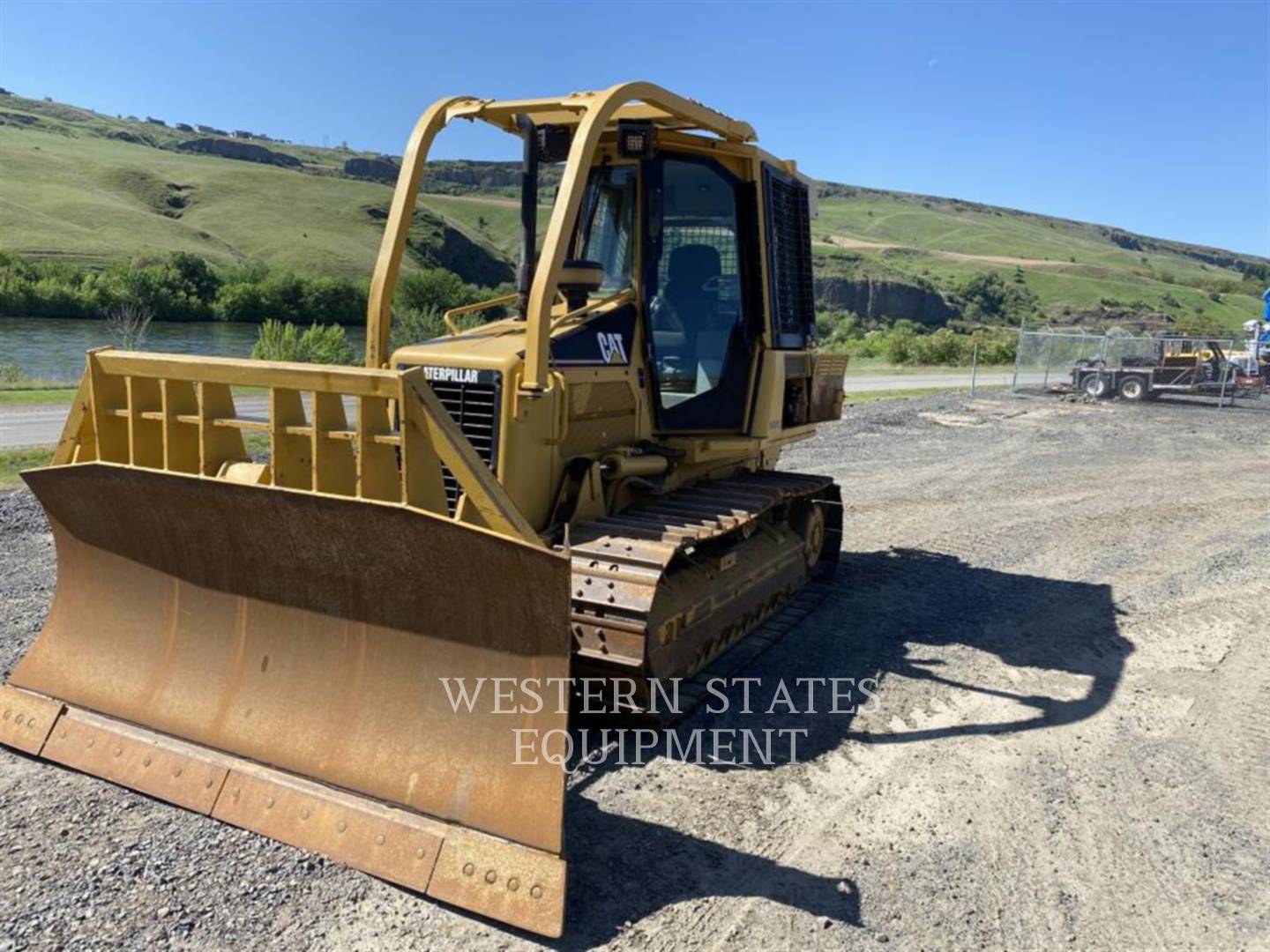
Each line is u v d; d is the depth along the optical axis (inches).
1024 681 214.1
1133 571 311.6
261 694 150.3
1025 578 299.7
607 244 211.3
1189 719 195.9
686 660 186.2
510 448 170.7
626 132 190.9
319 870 129.7
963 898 132.0
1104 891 135.3
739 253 228.1
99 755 152.6
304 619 149.7
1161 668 224.8
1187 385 909.2
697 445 217.0
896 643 235.3
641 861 137.2
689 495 211.9
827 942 121.2
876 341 1833.2
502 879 122.3
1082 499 431.5
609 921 123.3
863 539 346.3
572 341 187.0
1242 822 155.6
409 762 136.7
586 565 163.9
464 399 174.2
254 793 140.3
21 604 229.8
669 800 154.7
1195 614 266.8
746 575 214.8
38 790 148.1
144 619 163.0
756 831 146.6
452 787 132.4
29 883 125.0
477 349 177.5
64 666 165.8
